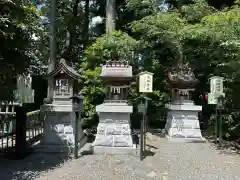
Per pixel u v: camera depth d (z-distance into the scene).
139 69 13.27
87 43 14.95
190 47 11.55
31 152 7.96
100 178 6.05
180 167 7.03
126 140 8.07
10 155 7.62
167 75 10.89
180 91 10.37
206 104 13.45
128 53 11.63
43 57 13.12
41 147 8.02
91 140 10.03
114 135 8.08
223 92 9.91
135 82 12.58
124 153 7.97
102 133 8.12
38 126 10.22
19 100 7.36
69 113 8.15
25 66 7.11
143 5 13.02
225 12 10.83
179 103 10.28
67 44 17.77
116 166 6.89
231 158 7.96
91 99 11.41
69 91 8.08
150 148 8.94
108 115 8.16
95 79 11.15
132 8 13.44
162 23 11.23
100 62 11.73
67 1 17.05
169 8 14.82
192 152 8.55
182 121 10.23
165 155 8.11
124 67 8.16
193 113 10.27
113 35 12.05
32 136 9.44
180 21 11.38
